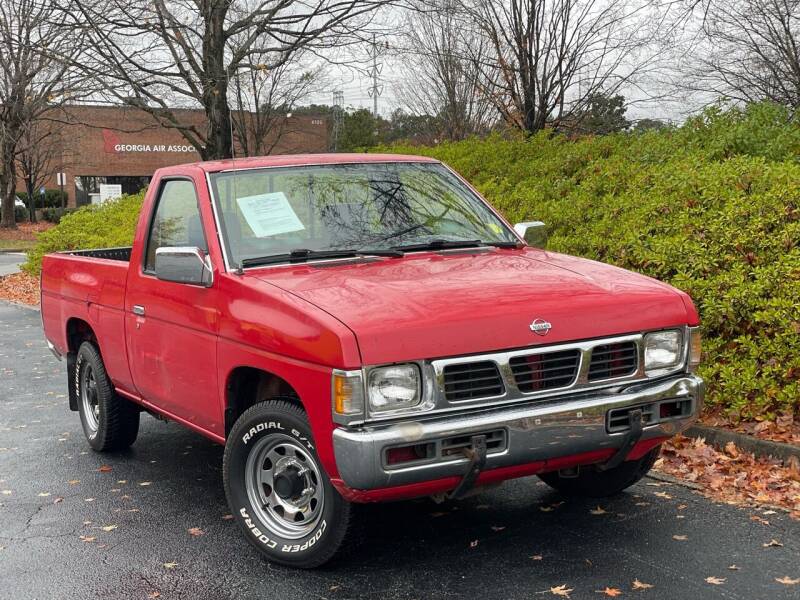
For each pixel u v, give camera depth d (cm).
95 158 6538
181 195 580
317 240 533
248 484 489
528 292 452
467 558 477
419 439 404
